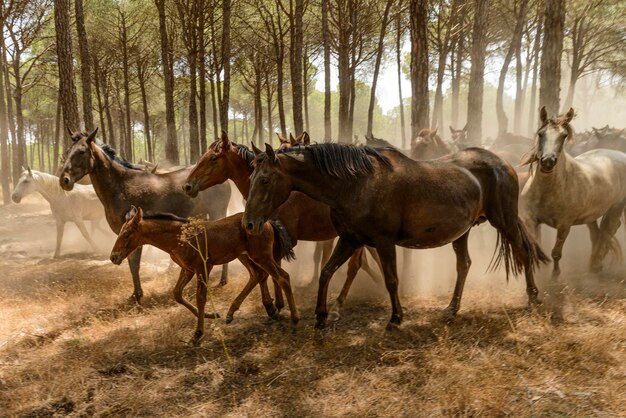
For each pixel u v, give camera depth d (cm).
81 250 1026
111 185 646
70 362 440
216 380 399
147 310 585
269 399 363
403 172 463
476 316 511
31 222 1420
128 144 2633
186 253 473
